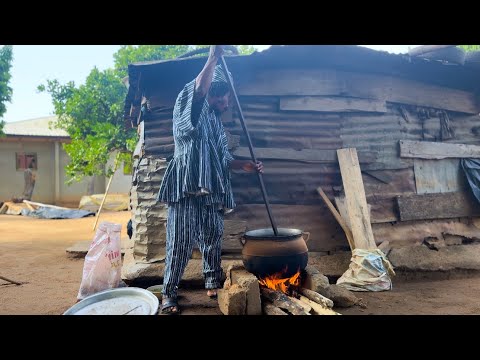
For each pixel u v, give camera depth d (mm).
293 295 3221
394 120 5051
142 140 4840
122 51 13461
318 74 4785
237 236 4430
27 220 11984
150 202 4324
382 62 4805
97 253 3506
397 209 4863
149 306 2875
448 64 4891
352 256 4125
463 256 4645
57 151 18594
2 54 14695
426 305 3330
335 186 4766
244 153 4516
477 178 5168
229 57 4348
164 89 4531
